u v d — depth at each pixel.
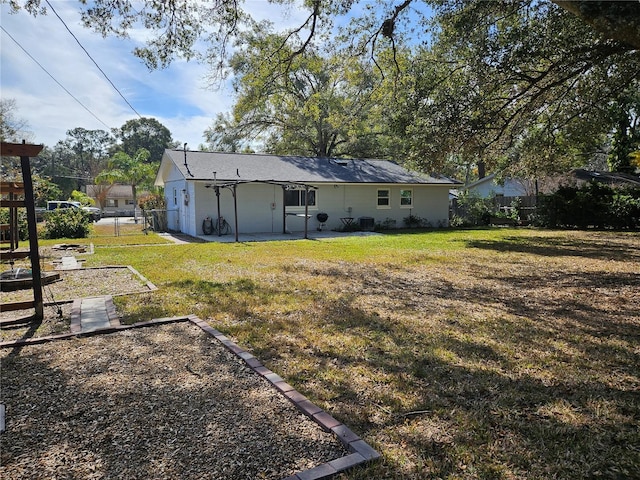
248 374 3.08
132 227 20.08
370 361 3.36
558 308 5.05
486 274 7.39
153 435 2.25
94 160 62.06
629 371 3.17
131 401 2.64
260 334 4.02
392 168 19.75
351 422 2.41
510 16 8.03
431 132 9.90
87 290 5.98
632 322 4.45
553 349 3.64
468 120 9.38
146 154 38.91
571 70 8.34
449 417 2.47
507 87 9.33
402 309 4.98
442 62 9.52
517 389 2.86
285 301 5.34
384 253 10.16
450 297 5.63
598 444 2.18
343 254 9.96
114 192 42.03
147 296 5.57
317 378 3.03
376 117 17.38
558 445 2.17
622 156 25.16
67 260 8.87
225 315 4.67
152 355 3.46
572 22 7.29
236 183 13.45
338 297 5.57
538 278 7.02
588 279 6.89
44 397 2.70
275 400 2.67
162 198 20.44
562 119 10.30
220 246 11.62
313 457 2.05
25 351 3.55
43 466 1.98
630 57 7.75
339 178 16.73
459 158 13.90
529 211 19.30
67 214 14.75
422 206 19.23
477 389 2.86
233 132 25.14
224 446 2.14
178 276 7.04
